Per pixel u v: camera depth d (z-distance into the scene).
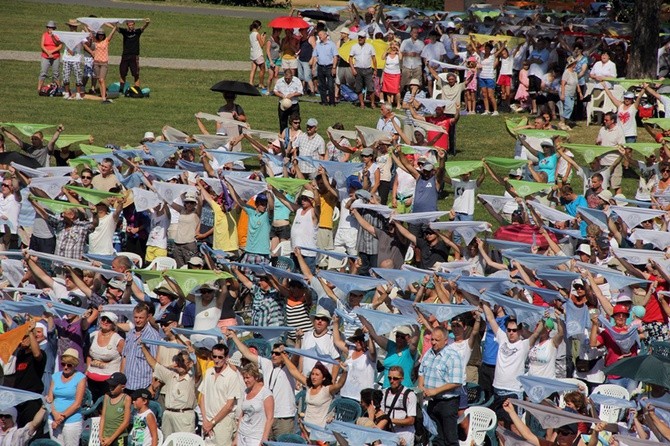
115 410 52.84
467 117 118.75
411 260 73.75
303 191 74.69
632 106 96.06
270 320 64.25
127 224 77.25
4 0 186.25
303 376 54.66
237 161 85.94
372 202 73.06
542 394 50.34
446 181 88.75
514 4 172.88
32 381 56.19
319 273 61.41
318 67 120.38
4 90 122.38
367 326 56.03
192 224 73.75
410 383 56.47
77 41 118.12
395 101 121.06
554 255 66.12
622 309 58.88
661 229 75.25
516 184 74.75
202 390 54.25
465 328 55.84
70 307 58.06
